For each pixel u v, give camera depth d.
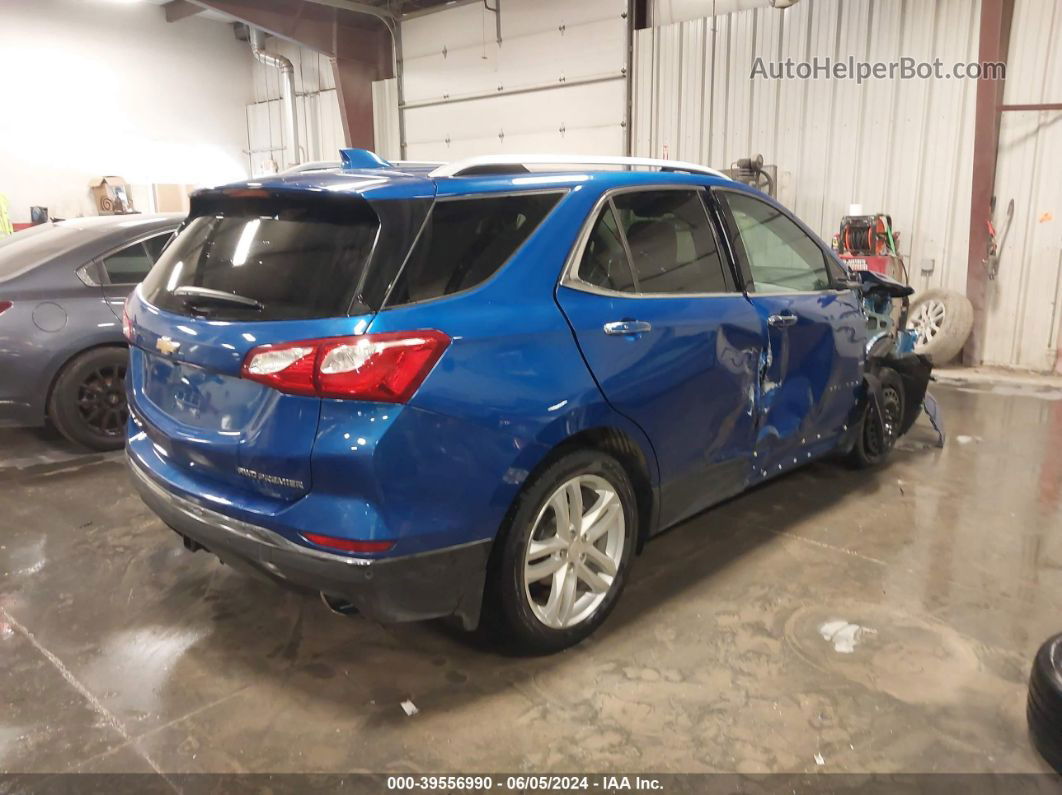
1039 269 7.21
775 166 8.23
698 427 2.89
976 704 2.33
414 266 2.14
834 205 8.12
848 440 3.98
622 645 2.64
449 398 2.10
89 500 3.93
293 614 2.84
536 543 2.43
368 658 2.56
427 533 2.11
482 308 2.23
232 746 2.14
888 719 2.26
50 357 4.37
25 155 12.40
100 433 4.65
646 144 9.41
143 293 2.64
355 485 2.02
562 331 2.38
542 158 2.70
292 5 11.47
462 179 2.36
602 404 2.46
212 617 2.82
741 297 3.09
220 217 2.55
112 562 3.24
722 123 8.73
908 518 3.71
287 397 2.05
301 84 14.15
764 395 3.21
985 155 7.11
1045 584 3.07
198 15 14.12
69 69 12.72
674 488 2.88
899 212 7.75
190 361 2.25
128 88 13.47
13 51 12.08
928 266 7.66
